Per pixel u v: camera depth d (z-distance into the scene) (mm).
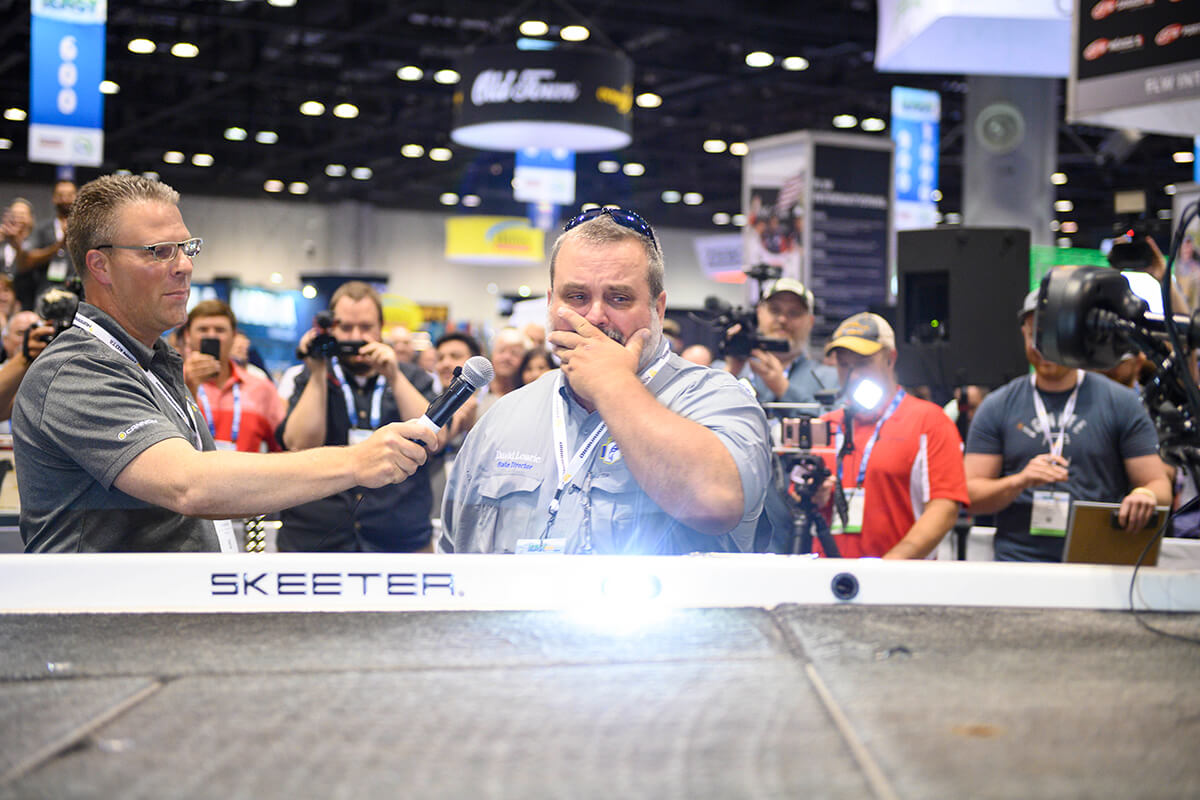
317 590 1153
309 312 9930
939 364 4219
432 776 697
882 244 10102
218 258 26625
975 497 3314
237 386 4457
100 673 914
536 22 12047
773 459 2789
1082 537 2285
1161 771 698
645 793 668
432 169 24578
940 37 5973
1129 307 1229
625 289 1629
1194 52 3889
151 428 1602
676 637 1015
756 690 860
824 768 705
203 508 1525
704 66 15688
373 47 15602
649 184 26078
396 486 3248
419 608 1143
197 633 1041
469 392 1519
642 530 1627
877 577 1143
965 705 824
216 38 15656
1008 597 1138
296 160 23656
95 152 10445
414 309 12961
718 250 26109
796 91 17844
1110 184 22500
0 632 1044
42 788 685
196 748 747
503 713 812
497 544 1728
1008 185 9289
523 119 8812
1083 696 844
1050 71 6059
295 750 742
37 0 10148
